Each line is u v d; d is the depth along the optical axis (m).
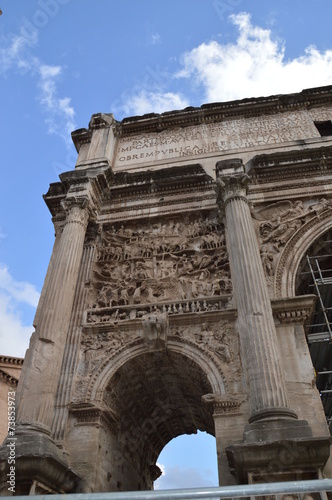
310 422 10.13
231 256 13.27
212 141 18.94
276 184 15.92
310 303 12.13
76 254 13.93
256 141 18.36
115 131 20.38
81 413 11.27
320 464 8.46
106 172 16.89
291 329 11.95
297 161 16.09
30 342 12.88
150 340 12.26
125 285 14.25
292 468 8.48
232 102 20.11
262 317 11.20
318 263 14.98
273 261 13.80
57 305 12.34
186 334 12.40
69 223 14.69
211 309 12.78
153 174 17.09
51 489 9.44
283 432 8.86
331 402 16.75
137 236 15.91
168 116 20.33
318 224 14.58
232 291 13.00
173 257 14.90
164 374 13.09
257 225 14.91
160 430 16.02
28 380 10.79
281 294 12.91
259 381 10.02
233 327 12.23
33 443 9.37
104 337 12.80
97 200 16.47
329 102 19.72
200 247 14.98
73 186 16.03
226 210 14.27
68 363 12.18
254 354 10.50
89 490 9.98
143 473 14.76
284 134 18.45
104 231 16.22
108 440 11.76
